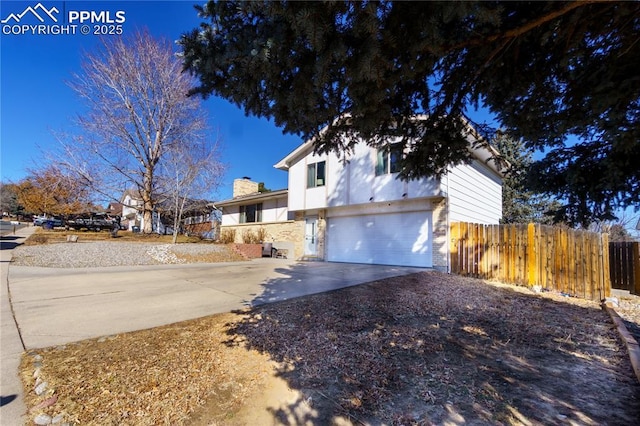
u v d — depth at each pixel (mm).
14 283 7512
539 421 2281
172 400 2555
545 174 5129
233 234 20438
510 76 3156
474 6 2008
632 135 2658
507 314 5293
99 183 17859
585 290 7152
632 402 2535
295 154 15531
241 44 2357
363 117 3262
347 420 2320
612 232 21391
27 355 3373
